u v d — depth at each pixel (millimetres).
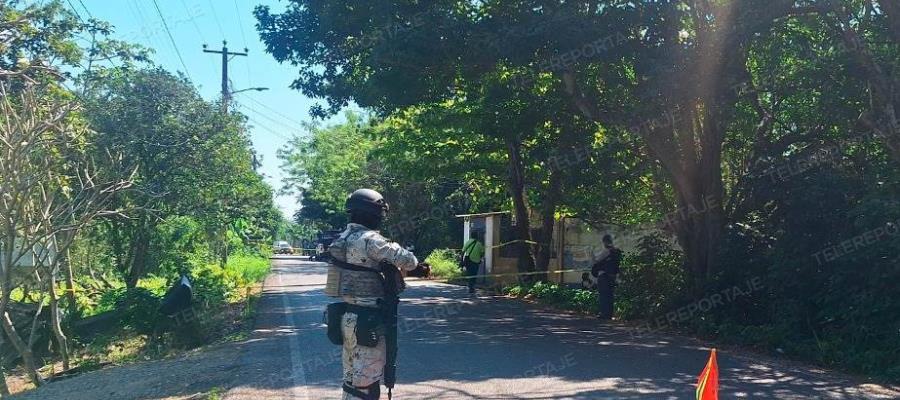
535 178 20016
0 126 10180
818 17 11211
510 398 7059
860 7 11461
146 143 17203
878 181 10719
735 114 12453
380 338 4609
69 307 13766
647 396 7176
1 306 10930
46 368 12609
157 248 20406
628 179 16125
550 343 10578
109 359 12008
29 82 10555
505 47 10656
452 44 11266
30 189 10688
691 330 11875
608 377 8102
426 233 34844
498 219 23984
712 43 10750
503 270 23734
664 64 10625
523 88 14070
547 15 10820
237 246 32094
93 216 11719
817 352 9430
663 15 10875
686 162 12922
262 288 22000
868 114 10539
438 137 20109
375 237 4641
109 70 17234
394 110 14727
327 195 41406
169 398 7473
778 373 8609
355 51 13203
